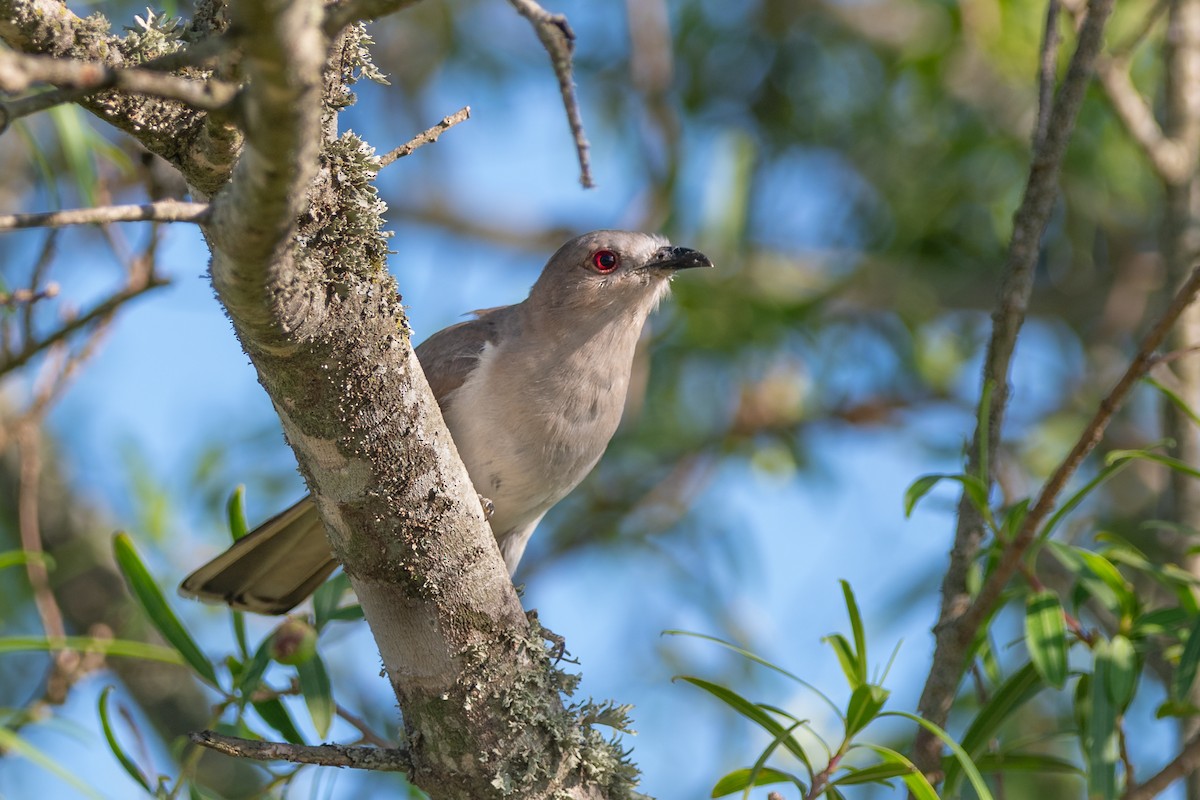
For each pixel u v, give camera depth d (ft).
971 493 23.08
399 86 49.70
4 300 29.58
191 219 14.55
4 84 11.50
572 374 30.19
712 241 42.86
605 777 20.35
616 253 31.55
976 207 45.62
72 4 30.01
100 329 32.58
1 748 26.11
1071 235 46.65
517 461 29.76
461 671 19.72
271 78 12.92
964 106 43.70
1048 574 38.14
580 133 21.36
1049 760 24.31
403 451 18.76
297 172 14.06
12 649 24.97
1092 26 23.13
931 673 23.25
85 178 31.22
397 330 18.33
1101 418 20.80
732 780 22.70
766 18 46.14
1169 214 32.04
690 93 46.78
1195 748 21.29
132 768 23.93
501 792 19.70
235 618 26.25
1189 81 33.01
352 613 25.63
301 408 18.15
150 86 12.56
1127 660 22.08
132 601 41.14
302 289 16.72
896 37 44.93
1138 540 38.27
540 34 20.99
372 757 19.80
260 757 19.17
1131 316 45.37
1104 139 41.34
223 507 43.04
